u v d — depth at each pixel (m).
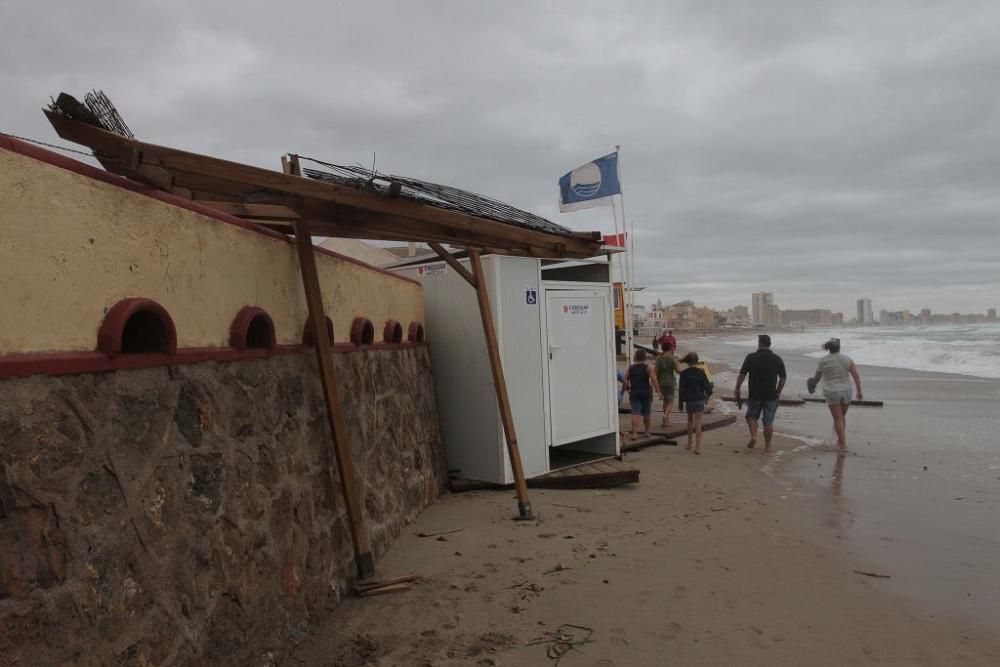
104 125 3.15
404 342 7.06
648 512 7.17
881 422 14.77
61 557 2.21
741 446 11.80
